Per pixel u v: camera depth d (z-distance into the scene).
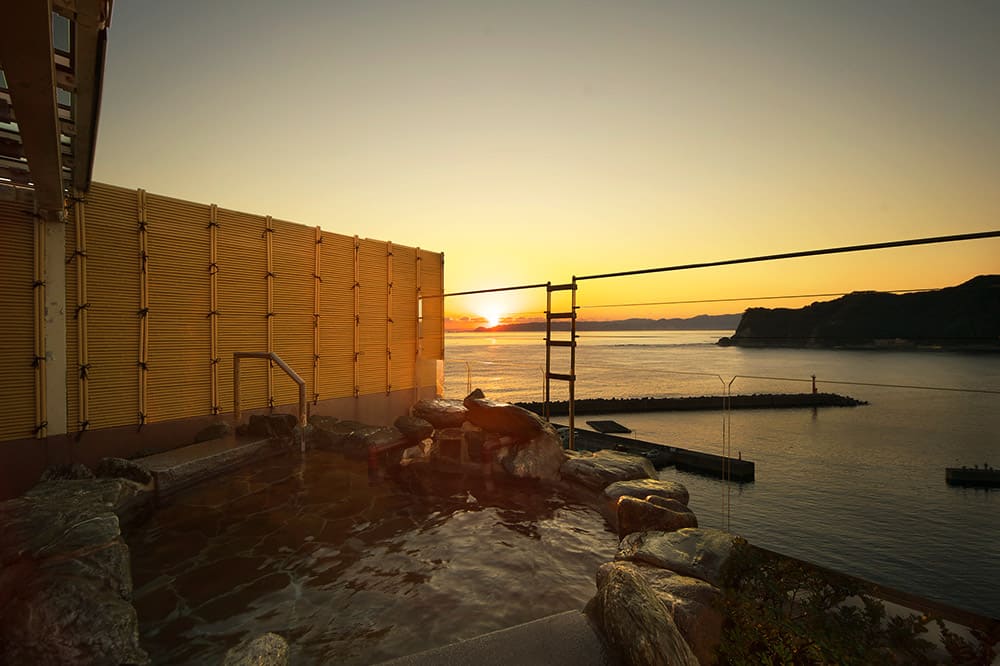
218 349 9.09
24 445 6.87
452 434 9.38
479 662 2.90
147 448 8.12
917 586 9.12
